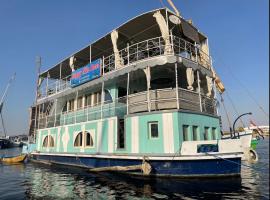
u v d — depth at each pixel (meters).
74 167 18.83
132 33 18.61
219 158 12.75
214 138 16.25
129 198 10.24
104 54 22.67
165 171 13.19
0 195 11.43
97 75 18.22
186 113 14.17
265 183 11.80
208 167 12.70
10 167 21.48
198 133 14.70
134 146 14.66
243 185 11.56
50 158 22.03
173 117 13.68
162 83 19.61
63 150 20.23
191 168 12.73
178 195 10.38
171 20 15.54
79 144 18.77
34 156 24.67
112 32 18.05
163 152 13.49
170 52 14.82
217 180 12.41
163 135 13.72
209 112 17.00
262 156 19.92
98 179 14.21
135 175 14.16
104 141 16.64
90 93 20.52
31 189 12.50
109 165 15.79
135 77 18.39
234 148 13.06
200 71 16.45
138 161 14.09
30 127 27.86
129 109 15.85
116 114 17.45
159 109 14.52
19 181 14.76
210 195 10.22
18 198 10.87
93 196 10.75
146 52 20.14
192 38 16.84
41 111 27.17
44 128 23.61
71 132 19.80
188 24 16.84
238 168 13.03
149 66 14.95
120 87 18.62
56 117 23.36
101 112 17.42
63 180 14.45
